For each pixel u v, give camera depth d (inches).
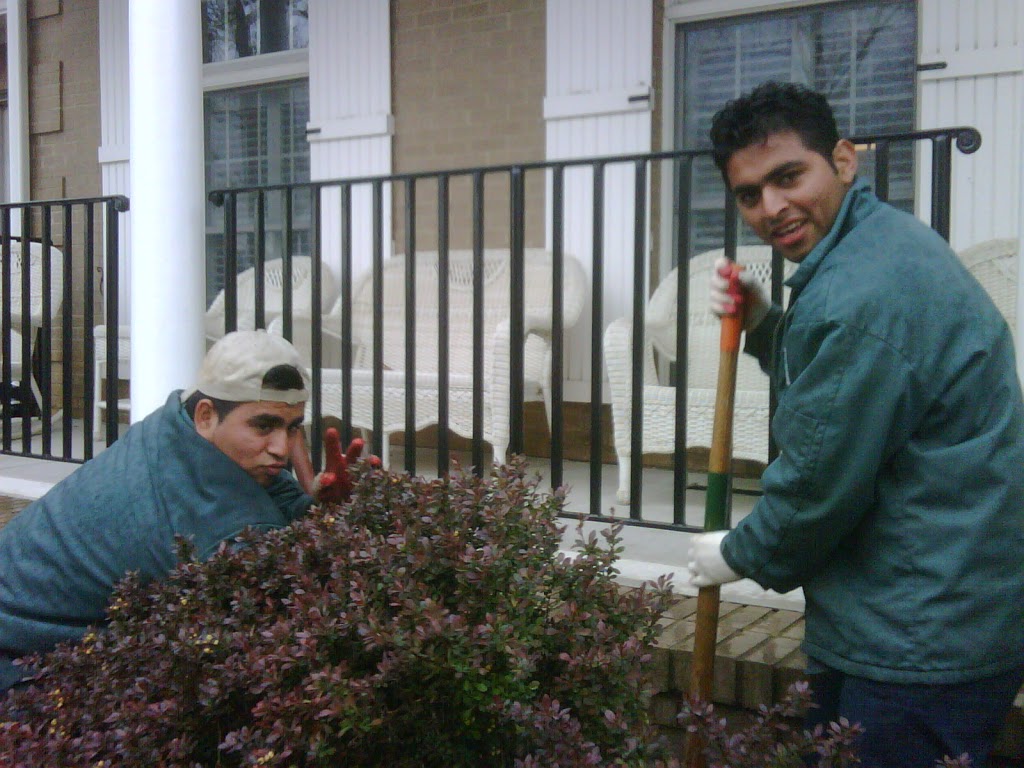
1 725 70.4
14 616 88.2
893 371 66.0
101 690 72.0
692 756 72.7
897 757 69.2
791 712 65.8
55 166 278.8
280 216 255.6
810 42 196.9
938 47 179.9
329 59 237.0
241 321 213.3
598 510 135.0
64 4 273.0
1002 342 69.0
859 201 72.9
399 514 79.5
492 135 219.5
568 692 68.9
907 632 67.6
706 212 208.8
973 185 177.9
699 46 207.2
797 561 71.6
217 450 87.6
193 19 140.3
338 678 63.2
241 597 74.5
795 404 68.6
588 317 207.6
